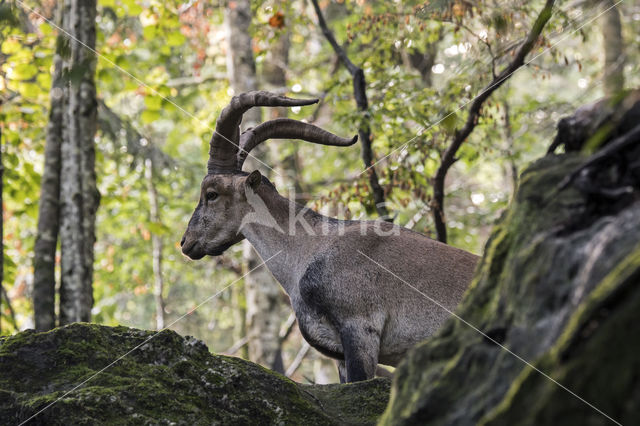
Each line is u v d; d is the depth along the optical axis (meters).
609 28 18.17
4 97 17.73
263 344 18.84
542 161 4.84
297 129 9.30
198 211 9.01
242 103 8.90
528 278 4.12
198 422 5.93
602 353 3.25
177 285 30.98
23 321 21.42
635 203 3.96
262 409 6.14
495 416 3.53
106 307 23.23
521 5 11.64
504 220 4.77
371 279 8.09
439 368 4.26
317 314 8.20
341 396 6.66
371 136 13.33
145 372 6.30
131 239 26.00
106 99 24.33
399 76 14.20
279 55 23.98
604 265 3.69
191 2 20.70
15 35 16.12
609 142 4.53
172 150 25.06
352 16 19.97
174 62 25.83
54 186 13.33
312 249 8.43
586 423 3.19
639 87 4.02
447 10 11.76
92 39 13.66
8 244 20.83
